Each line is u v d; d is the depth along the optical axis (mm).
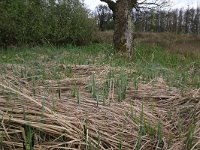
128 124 3371
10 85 4074
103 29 25641
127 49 10477
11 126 2842
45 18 14695
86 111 3512
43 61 6891
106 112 3561
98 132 3039
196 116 3584
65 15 15195
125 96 4289
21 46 13453
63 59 7262
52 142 2785
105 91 4309
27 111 3076
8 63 6211
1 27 13883
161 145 3062
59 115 3133
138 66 6508
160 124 3477
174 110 3928
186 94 4324
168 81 5262
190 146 2969
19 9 14109
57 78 5062
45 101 3533
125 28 10539
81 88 4477
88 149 2807
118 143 2986
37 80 4773
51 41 14914
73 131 2914
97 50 10992
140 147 2973
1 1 14188
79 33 15477
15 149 2664
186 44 19641
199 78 5555
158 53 11586
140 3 13047
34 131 2844
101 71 5676
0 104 3221
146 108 3910
